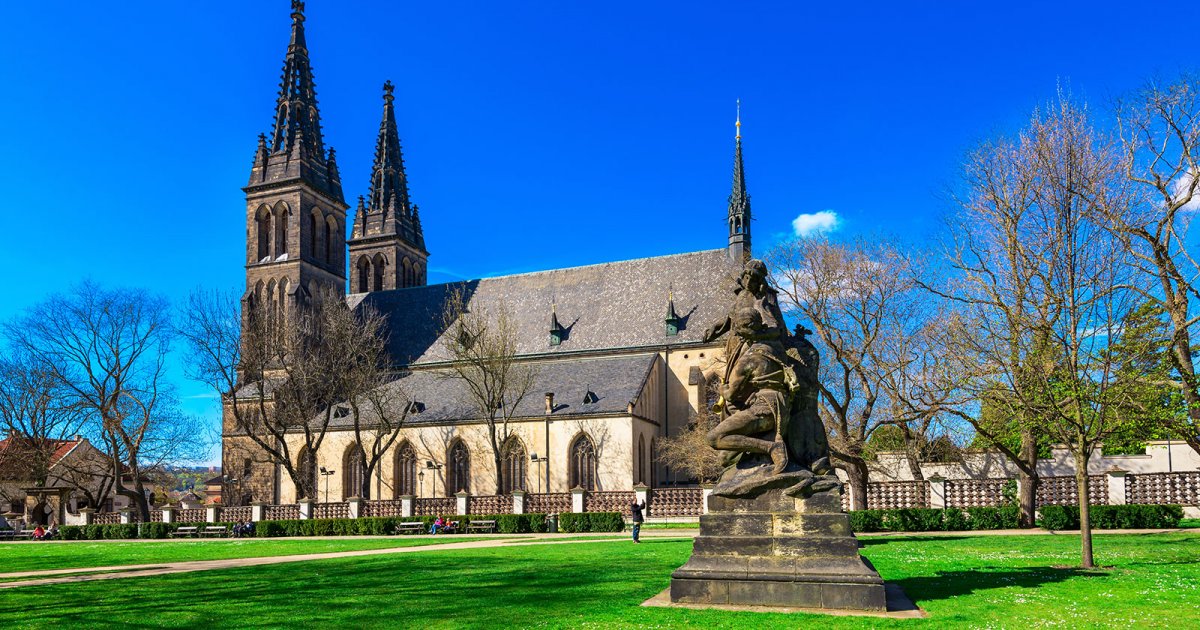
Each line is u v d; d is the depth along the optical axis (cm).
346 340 7600
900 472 5428
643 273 8588
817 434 1658
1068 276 2558
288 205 9075
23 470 7462
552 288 8894
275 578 2367
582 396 7294
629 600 1669
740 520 1589
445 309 8900
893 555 2553
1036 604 1540
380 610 1672
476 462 7288
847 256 4659
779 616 1437
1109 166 2800
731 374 1675
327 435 7781
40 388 7281
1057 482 4312
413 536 5084
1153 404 2652
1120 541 2992
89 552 4119
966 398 3344
